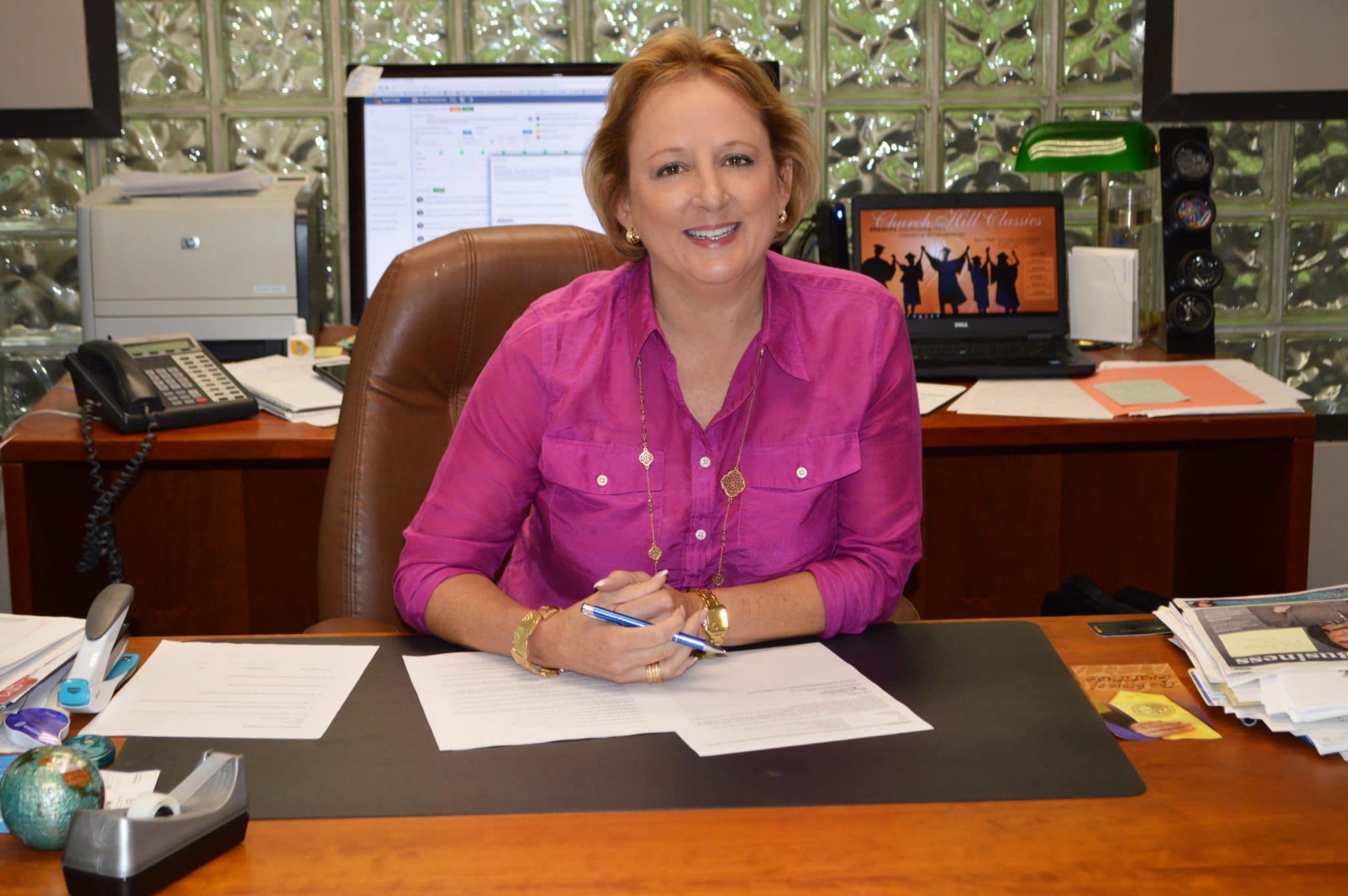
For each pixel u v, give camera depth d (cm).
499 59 237
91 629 108
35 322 240
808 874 83
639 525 131
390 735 102
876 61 240
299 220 210
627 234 137
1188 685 110
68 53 228
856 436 132
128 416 181
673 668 111
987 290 220
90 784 89
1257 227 249
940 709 106
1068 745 100
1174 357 219
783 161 133
